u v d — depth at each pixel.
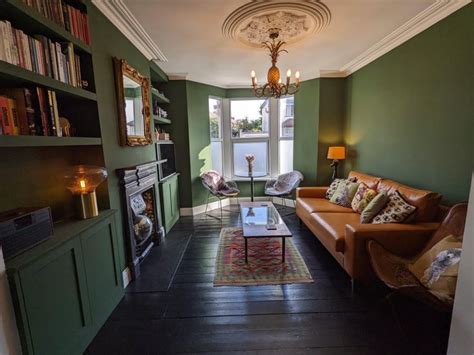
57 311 1.36
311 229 3.15
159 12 2.14
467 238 1.02
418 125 2.64
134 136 2.62
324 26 2.49
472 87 2.01
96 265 1.76
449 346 1.13
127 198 2.35
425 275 1.68
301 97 4.68
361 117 3.84
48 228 1.42
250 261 2.78
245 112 5.28
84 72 1.90
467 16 2.03
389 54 3.11
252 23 2.39
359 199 3.04
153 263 2.78
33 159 1.62
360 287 2.25
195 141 4.57
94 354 1.58
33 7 1.36
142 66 2.98
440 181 2.37
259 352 1.57
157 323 1.84
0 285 1.05
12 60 1.22
